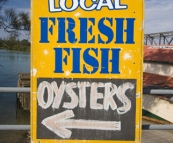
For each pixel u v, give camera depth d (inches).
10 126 111.9
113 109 111.0
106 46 110.3
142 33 109.8
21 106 745.6
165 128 113.8
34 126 111.3
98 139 111.5
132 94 110.4
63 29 110.3
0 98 926.4
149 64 699.4
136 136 110.8
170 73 622.5
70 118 111.4
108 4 109.8
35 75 110.4
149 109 587.2
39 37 110.0
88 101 111.0
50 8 109.9
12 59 2652.6
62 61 110.5
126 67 110.3
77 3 109.8
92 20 110.1
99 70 110.6
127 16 110.0
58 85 110.7
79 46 110.4
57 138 111.7
